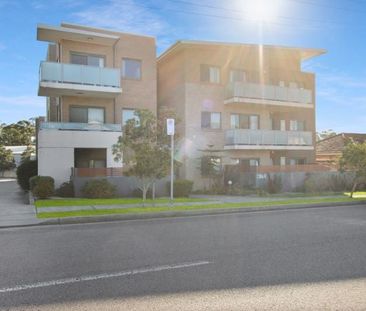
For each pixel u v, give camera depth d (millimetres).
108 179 18641
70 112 22266
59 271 5887
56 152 20172
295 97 26484
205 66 25234
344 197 19203
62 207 13719
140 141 13922
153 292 4906
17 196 20125
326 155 36219
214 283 5273
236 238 8547
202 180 24500
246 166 23203
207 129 25047
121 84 23359
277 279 5461
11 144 65250
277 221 11367
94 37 21625
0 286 5172
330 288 5062
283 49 27219
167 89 27000
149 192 18875
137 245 7805
